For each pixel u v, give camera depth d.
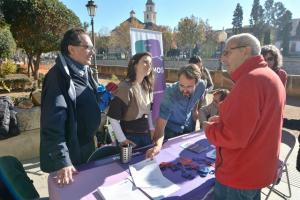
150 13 78.50
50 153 1.73
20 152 3.84
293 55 55.50
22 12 12.62
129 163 2.05
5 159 1.77
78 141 2.07
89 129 2.14
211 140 1.51
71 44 2.02
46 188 3.16
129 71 2.39
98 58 49.66
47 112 1.78
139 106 2.40
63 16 13.34
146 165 2.00
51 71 1.92
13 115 3.83
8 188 1.65
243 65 1.46
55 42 13.28
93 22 8.26
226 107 1.41
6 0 12.43
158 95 4.43
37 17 12.75
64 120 1.81
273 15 65.50
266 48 3.06
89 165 1.99
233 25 68.38
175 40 51.94
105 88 4.38
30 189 1.82
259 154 1.45
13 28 12.91
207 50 43.78
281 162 2.37
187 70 2.45
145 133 2.50
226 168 1.53
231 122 1.37
